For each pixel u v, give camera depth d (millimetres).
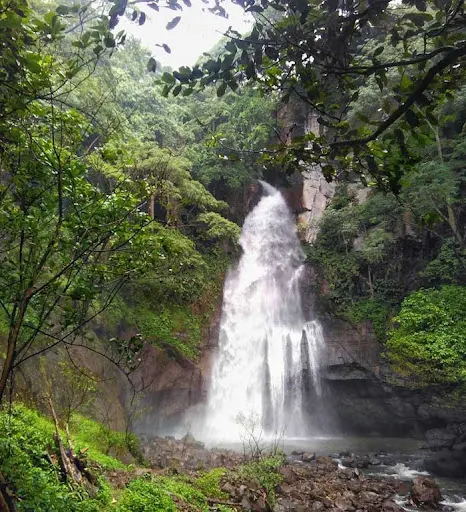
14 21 2816
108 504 6223
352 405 21094
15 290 3740
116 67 24109
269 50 3021
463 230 19797
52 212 4027
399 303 21234
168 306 20250
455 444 15938
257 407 22078
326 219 25250
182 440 16125
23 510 4809
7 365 3434
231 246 25594
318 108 3453
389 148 3477
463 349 15562
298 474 12312
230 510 8141
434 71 2859
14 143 3875
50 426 8250
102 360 14188
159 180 6598
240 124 25047
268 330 23562
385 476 13555
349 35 3055
